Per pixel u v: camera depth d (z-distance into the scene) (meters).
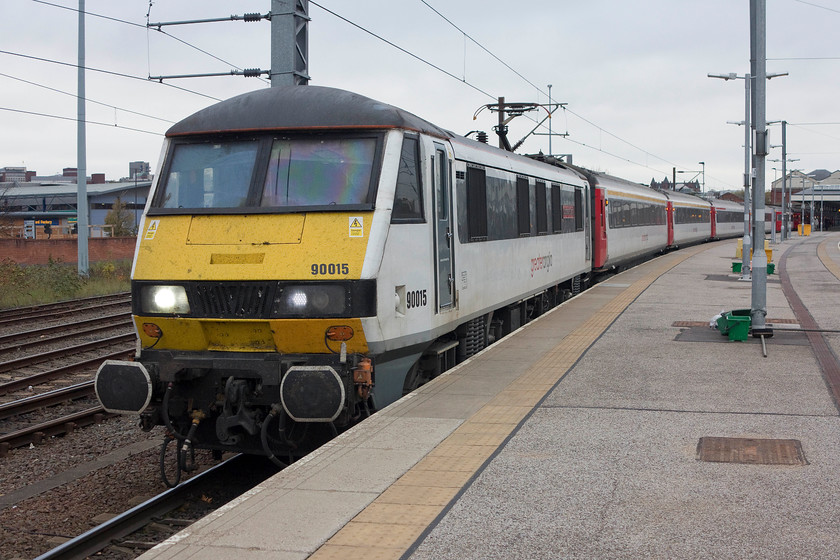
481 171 11.57
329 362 7.74
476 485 5.96
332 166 8.24
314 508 5.55
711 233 58.22
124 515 7.10
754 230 12.98
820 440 7.01
